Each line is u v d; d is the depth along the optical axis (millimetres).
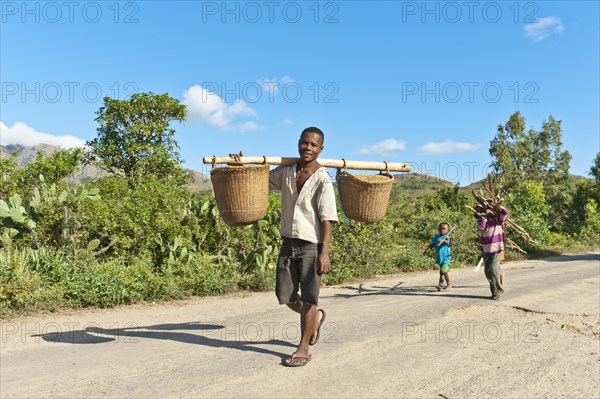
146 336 5727
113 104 20109
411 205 19703
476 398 4113
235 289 9617
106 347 5188
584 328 6602
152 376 4285
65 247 9141
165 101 20516
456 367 4848
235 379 4266
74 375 4273
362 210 4895
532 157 44406
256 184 4562
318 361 4836
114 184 11703
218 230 10945
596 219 29062
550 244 22031
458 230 16750
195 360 4758
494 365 4961
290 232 4621
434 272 13766
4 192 12141
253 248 11039
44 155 15055
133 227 9906
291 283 4684
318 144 4586
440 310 7652
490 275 8750
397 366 4785
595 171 41469
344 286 10852
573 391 4363
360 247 12883
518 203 22266
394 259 14211
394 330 6203
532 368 4914
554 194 36844
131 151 20172
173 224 10469
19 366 4492
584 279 11547
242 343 5434
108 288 7824
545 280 11289
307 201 4602
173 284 8789
